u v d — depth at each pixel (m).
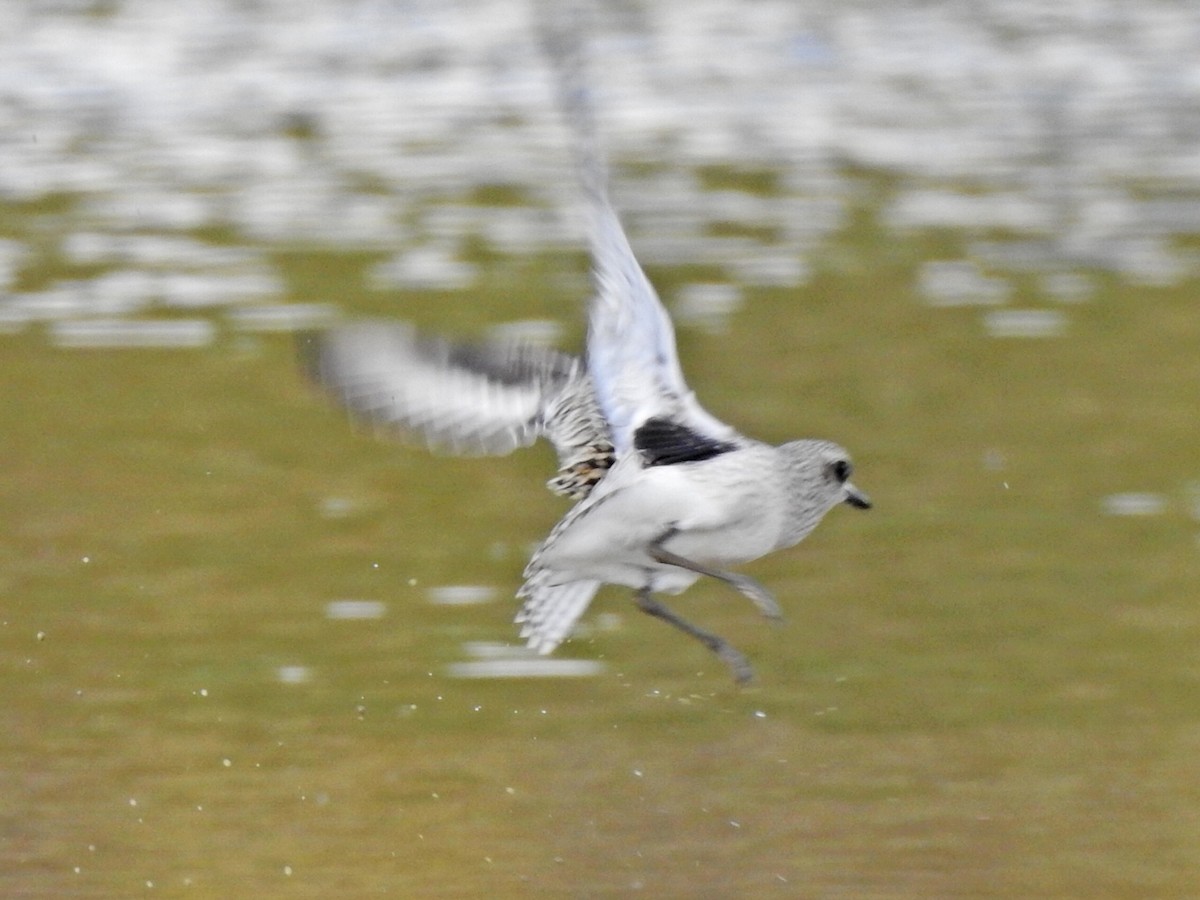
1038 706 13.15
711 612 14.80
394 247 24.58
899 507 16.84
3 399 19.44
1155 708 13.08
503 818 11.84
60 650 14.06
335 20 41.28
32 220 25.89
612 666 13.86
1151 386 19.91
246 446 18.20
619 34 40.28
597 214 8.87
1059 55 38.03
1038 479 17.44
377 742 12.71
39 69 36.41
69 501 16.94
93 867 11.23
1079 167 29.27
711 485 8.45
